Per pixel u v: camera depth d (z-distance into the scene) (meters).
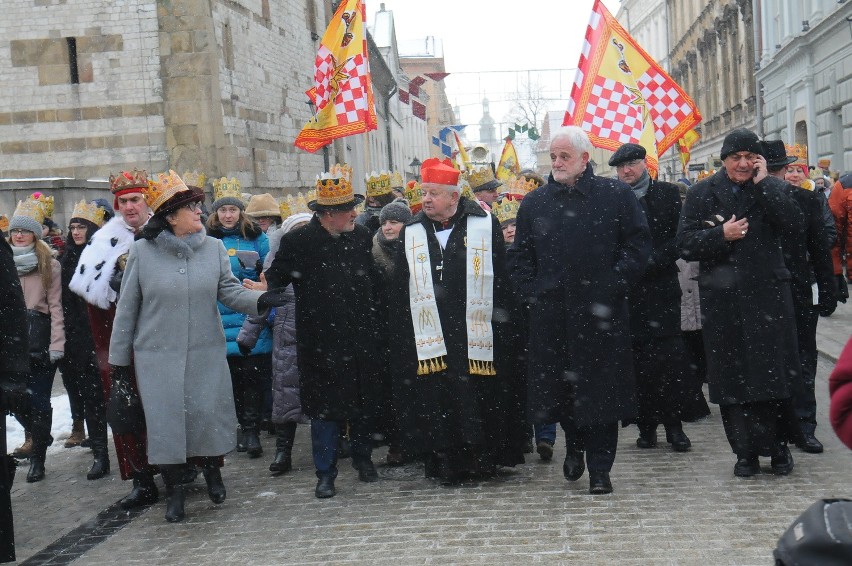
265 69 24.12
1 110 20.44
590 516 5.95
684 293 8.85
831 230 11.68
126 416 6.75
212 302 6.75
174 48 20.20
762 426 6.59
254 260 8.77
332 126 11.11
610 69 9.62
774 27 33.53
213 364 6.73
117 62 20.25
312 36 29.30
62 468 8.45
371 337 7.15
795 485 6.44
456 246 7.06
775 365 6.55
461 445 7.03
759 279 6.62
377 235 8.03
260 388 8.54
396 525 6.04
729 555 5.11
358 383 7.05
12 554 5.41
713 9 45.31
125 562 5.70
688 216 6.85
